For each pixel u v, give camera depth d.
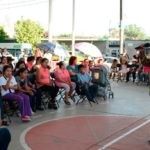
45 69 11.38
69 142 7.86
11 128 8.86
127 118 10.50
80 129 9.02
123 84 20.55
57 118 10.20
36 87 11.09
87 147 7.54
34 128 8.95
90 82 13.40
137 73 21.28
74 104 12.56
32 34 53.75
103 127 9.30
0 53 23.22
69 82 12.52
